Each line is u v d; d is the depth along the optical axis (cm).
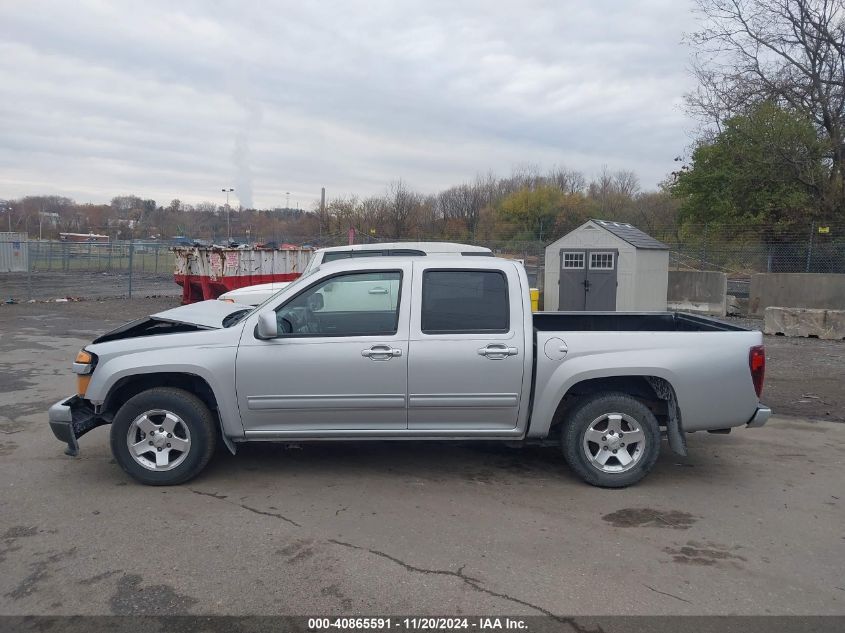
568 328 680
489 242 2645
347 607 353
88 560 404
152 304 2028
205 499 503
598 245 1728
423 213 4297
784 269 2209
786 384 937
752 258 2286
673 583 380
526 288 532
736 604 358
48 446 634
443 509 485
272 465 583
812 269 2136
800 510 490
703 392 520
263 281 2030
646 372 515
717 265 2266
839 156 2306
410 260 541
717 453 631
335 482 541
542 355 520
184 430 526
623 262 1706
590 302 1745
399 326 522
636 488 533
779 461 607
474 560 405
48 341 1312
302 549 419
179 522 459
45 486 529
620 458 530
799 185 2458
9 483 535
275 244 2497
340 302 532
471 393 520
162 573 388
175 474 525
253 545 424
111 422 559
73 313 1777
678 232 2833
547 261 1789
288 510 482
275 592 367
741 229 2533
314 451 623
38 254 3206
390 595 364
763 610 353
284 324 530
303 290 529
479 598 362
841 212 2316
